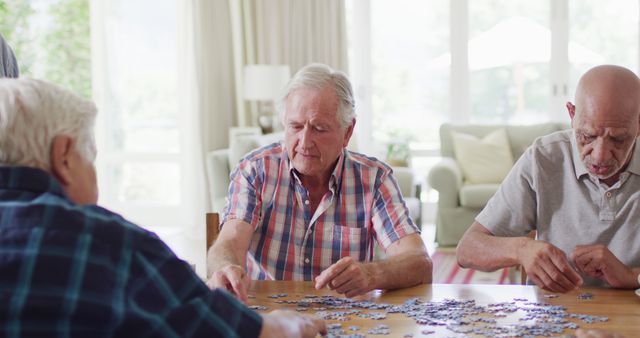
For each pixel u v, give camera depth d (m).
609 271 2.05
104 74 8.27
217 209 6.16
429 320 1.77
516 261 2.16
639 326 1.74
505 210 2.41
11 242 1.22
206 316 1.32
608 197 2.30
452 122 8.51
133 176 8.41
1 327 1.18
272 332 1.43
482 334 1.67
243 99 7.95
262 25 8.07
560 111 8.34
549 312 1.85
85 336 1.20
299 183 2.43
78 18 8.20
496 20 8.40
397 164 7.70
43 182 1.30
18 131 1.31
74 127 1.35
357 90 8.62
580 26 8.30
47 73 8.13
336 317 1.81
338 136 2.34
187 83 7.93
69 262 1.21
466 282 5.58
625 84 2.02
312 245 2.47
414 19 8.55
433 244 7.14
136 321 1.24
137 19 8.27
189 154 7.94
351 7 8.59
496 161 7.22
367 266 2.07
